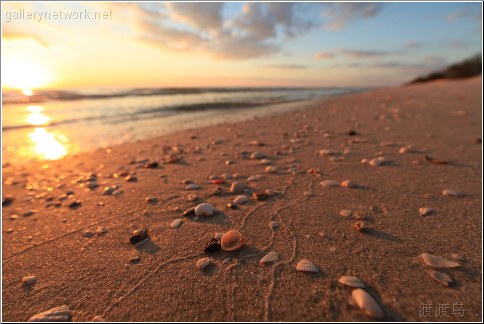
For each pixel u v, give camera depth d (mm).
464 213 1878
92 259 1667
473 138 3992
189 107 12016
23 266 1646
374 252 1528
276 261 1504
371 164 3045
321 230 1796
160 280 1432
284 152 3791
